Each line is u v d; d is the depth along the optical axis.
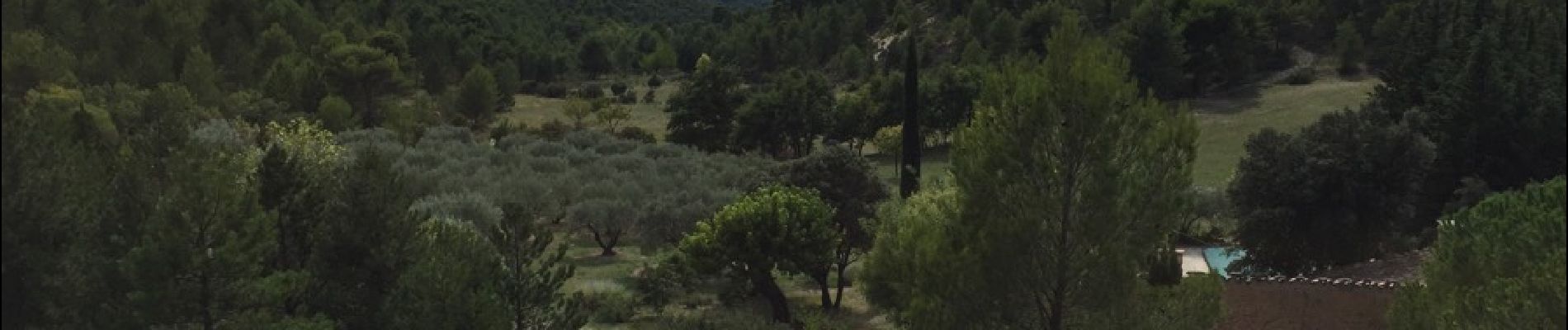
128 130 26.72
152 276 21.05
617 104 152.75
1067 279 19.41
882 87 112.12
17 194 17.31
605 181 70.94
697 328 39.84
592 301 46.09
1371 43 120.75
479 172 73.62
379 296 25.73
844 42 175.88
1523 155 56.50
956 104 106.31
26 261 17.61
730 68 116.38
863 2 188.00
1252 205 49.78
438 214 52.16
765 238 45.28
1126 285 19.39
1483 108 56.84
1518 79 58.75
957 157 19.66
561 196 69.25
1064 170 18.86
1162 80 110.69
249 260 23.30
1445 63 69.38
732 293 47.88
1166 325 19.67
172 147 23.56
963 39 152.50
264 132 75.31
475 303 25.59
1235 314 32.44
